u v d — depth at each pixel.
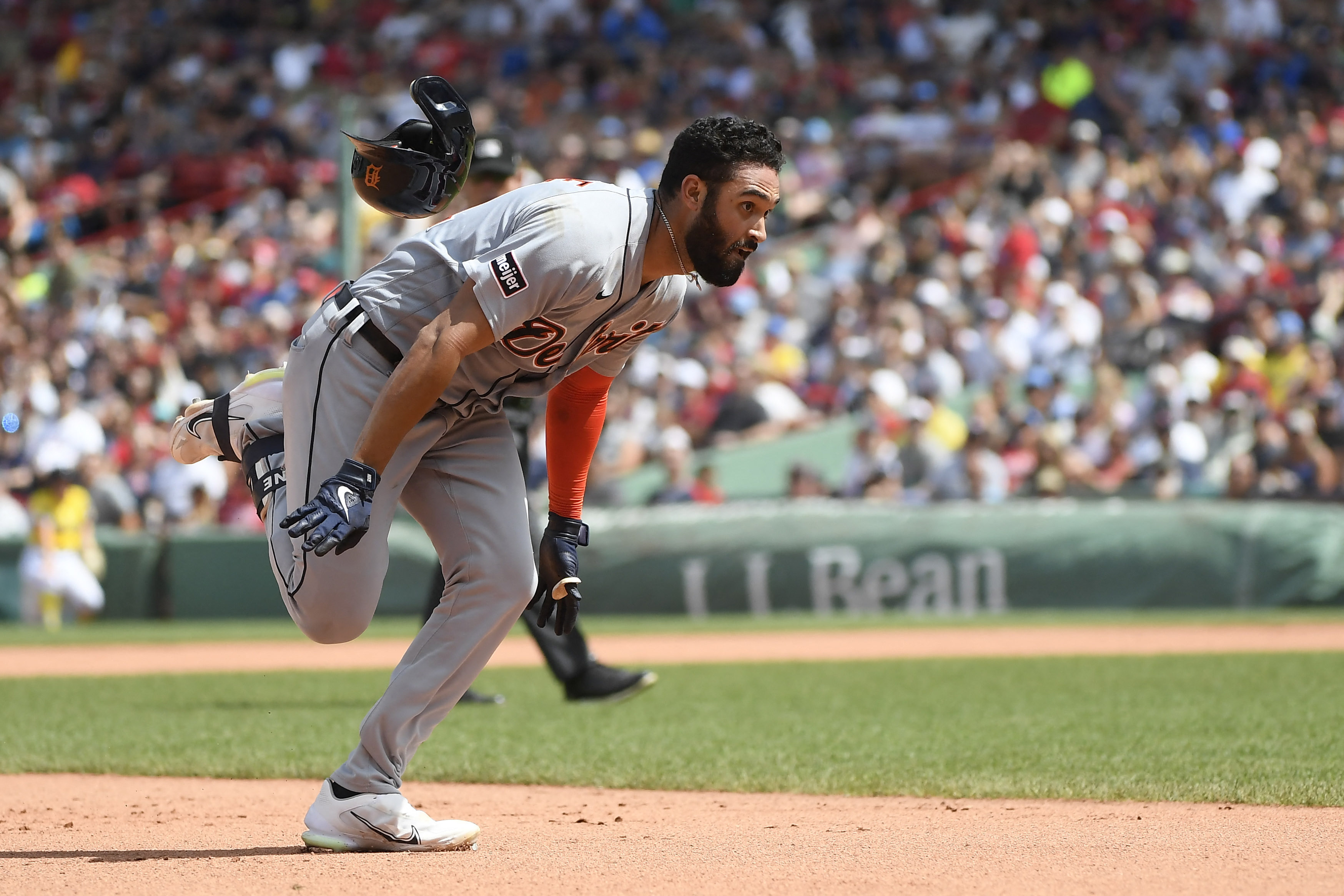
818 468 52.12
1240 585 45.31
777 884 10.52
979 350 54.03
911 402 52.78
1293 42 71.75
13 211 77.31
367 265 68.00
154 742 19.97
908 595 46.09
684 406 54.69
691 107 75.94
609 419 54.03
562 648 22.78
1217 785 15.21
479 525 12.10
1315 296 53.22
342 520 11.04
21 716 23.36
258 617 48.62
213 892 10.44
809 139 71.19
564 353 12.09
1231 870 10.90
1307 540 45.16
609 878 10.84
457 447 12.23
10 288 71.94
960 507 46.19
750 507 46.66
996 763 17.27
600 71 79.25
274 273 68.94
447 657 12.14
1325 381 47.91
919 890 10.25
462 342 11.25
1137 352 53.75
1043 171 63.19
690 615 46.44
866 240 64.44
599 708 23.81
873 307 58.91
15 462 57.19
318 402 11.77
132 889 10.57
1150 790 15.12
